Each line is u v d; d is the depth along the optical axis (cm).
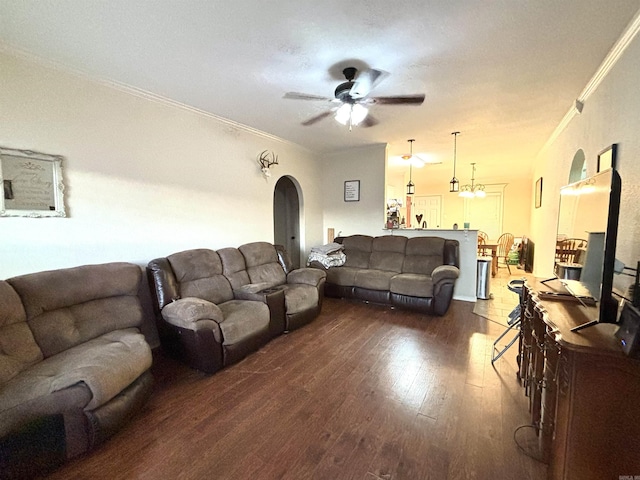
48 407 145
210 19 175
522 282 239
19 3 159
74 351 185
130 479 143
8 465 135
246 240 405
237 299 315
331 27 183
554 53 211
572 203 198
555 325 141
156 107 295
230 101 305
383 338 308
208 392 215
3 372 157
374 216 520
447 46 203
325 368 248
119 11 167
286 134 430
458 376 233
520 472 144
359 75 219
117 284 236
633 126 183
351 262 488
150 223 294
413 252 446
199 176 340
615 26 180
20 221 212
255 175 416
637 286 139
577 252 182
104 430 160
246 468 149
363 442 165
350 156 538
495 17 173
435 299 372
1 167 202
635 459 112
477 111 329
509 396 206
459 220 880
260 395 211
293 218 588
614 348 115
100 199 256
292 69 237
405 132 417
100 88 253
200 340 230
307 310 343
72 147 237
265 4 162
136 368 183
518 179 809
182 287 283
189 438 169
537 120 361
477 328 335
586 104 279
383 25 181
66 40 196
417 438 168
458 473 144
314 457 155
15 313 177
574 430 120
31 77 214
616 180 128
